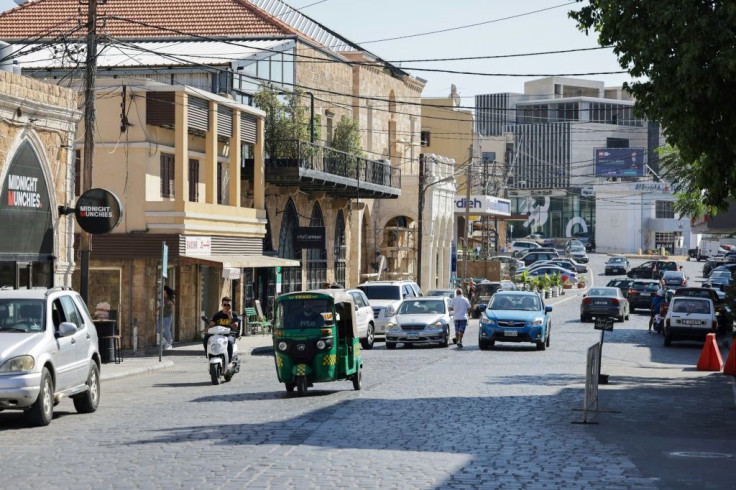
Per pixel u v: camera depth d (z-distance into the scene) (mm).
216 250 44375
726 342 45625
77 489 12938
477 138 109875
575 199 179875
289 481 13273
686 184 43281
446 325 42125
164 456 15406
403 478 13508
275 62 52344
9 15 54656
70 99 33906
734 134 20609
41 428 19172
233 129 46469
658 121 21641
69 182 34094
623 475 13859
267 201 51875
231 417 20250
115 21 53969
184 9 54875
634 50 21219
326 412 20984
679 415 21031
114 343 34688
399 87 72875
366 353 39219
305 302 24891
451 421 19469
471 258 97250
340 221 62781
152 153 42094
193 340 44594
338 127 58344
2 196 30281
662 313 51562
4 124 30266
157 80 47250
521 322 39938
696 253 154500
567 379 28266
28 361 19062
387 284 47531
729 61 19484
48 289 21344
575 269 106125
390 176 62250
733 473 14195
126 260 41156
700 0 20453
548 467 14422
